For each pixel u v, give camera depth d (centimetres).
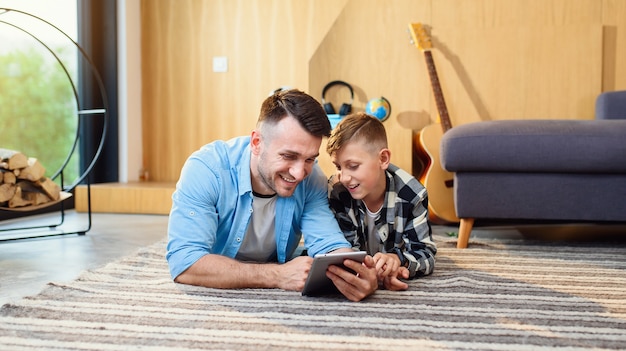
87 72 357
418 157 318
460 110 344
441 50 345
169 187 329
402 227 161
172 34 379
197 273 136
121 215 319
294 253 181
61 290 137
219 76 375
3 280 161
